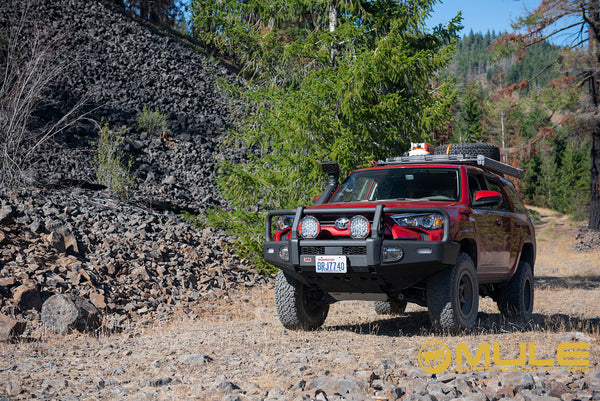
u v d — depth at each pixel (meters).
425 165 8.16
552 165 73.62
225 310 9.88
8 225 10.84
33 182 14.87
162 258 11.96
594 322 8.82
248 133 13.49
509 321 8.69
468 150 9.28
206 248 13.52
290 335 7.21
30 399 4.34
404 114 12.75
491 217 8.05
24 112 15.11
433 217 6.66
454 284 6.84
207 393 4.45
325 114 12.35
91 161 20.20
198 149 26.28
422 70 13.17
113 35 39.38
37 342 6.94
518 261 9.15
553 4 31.33
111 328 8.02
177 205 17.72
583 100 33.81
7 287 8.45
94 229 12.41
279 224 7.43
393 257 6.51
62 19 37.75
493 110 62.22
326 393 4.35
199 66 40.38
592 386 4.39
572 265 24.38
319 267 6.73
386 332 7.62
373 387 4.49
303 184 12.67
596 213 36.75
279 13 14.18
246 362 5.61
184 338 7.12
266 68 14.78
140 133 26.42
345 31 13.02
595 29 32.00
